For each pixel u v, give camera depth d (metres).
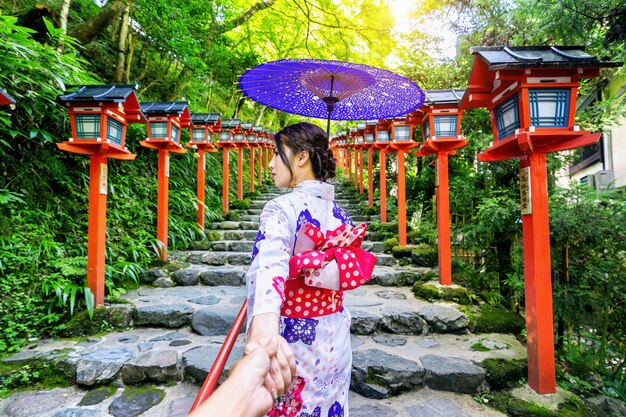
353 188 7.07
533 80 1.58
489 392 1.84
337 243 0.92
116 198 3.55
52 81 2.82
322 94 1.72
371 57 6.52
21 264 2.49
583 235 2.25
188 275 3.34
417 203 4.96
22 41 2.53
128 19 4.84
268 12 7.80
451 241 3.24
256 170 8.66
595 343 2.48
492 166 3.03
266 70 1.55
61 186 3.14
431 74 5.25
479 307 2.65
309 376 0.90
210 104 7.84
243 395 0.37
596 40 2.60
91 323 2.37
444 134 2.82
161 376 1.90
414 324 2.40
